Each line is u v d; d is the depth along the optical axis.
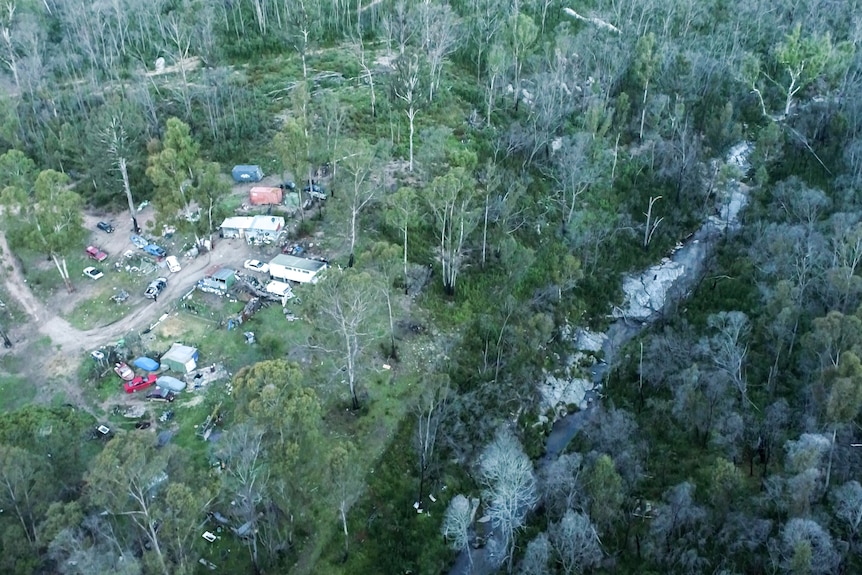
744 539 69.62
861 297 94.50
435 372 94.44
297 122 111.19
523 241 117.06
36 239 95.94
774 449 82.69
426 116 140.50
